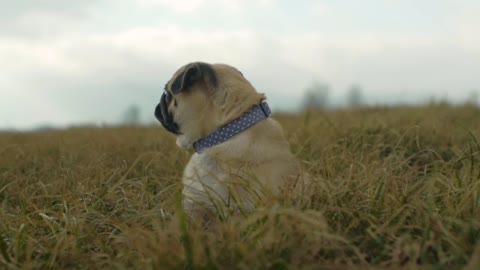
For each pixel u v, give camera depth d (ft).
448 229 4.73
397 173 6.15
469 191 5.08
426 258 4.45
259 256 4.36
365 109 13.06
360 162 6.22
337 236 4.48
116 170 6.36
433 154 7.13
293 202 4.99
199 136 5.48
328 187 5.23
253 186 5.13
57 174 6.82
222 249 4.46
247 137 5.32
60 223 5.27
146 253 4.57
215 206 4.96
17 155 7.60
